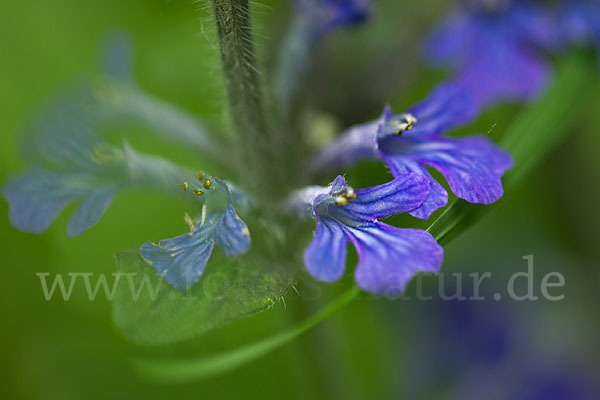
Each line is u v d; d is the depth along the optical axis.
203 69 0.24
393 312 0.25
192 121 0.20
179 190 0.18
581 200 0.26
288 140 0.19
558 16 0.21
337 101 0.21
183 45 0.24
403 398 0.24
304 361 0.20
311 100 0.21
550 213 0.26
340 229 0.17
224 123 0.19
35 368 0.23
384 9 0.21
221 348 0.22
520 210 0.26
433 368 0.25
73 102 0.21
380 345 0.24
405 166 0.18
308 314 0.20
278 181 0.18
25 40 0.25
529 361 0.25
